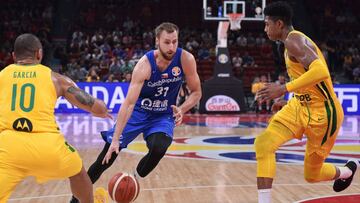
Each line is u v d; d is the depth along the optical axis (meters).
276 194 5.39
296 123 4.28
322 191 5.55
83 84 17.02
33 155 3.36
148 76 4.37
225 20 18.19
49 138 3.41
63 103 17.66
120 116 4.24
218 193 5.43
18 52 3.63
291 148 9.40
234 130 12.55
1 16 24.19
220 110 17.67
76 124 13.73
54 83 3.56
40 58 3.71
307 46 4.05
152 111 4.57
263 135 4.27
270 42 22.69
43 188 5.68
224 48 17.77
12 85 3.51
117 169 6.98
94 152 8.58
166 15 25.41
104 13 24.95
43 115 3.47
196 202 4.99
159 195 5.32
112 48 22.23
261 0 18.48
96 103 3.62
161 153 4.37
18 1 25.06
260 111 18.05
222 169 7.02
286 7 4.26
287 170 6.95
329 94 4.25
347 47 23.31
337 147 9.60
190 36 23.34
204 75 21.14
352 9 26.25
